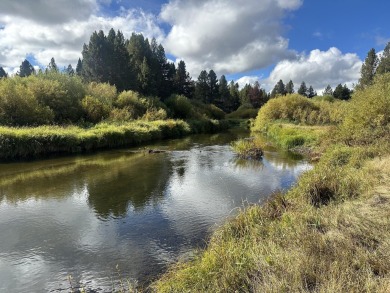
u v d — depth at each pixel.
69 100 34.06
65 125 29.62
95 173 16.72
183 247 8.17
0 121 25.62
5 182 14.75
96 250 8.10
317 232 6.11
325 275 4.39
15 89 27.89
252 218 8.20
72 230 9.37
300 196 9.29
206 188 13.86
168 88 79.06
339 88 104.44
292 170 17.69
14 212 10.91
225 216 10.33
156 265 7.30
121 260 7.57
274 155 22.86
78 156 21.91
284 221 7.41
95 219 10.23
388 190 8.44
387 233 5.63
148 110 46.72
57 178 15.56
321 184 9.59
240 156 22.36
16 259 7.71
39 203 11.87
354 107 19.86
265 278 4.68
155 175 16.36
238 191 13.37
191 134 44.41
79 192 13.25
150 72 67.44
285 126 38.53
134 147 27.45
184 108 57.66
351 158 13.73
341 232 5.95
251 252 5.79
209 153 24.16
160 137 36.62
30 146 20.84
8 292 6.40
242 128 59.28
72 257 7.76
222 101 107.25
